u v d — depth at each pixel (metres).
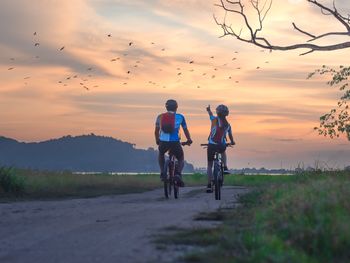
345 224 8.57
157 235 9.93
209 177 20.06
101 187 24.47
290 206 10.03
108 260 8.04
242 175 32.53
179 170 19.05
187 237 9.64
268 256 7.60
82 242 9.53
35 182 22.81
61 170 28.33
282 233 8.84
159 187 25.83
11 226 11.70
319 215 8.95
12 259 8.27
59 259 8.20
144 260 7.95
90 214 13.66
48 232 10.74
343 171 18.00
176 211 13.85
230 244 8.48
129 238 9.77
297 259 7.66
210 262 7.69
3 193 20.08
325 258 8.01
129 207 15.27
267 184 16.70
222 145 19.05
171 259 7.96
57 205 16.50
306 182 14.37
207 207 14.70
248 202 14.46
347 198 10.01
